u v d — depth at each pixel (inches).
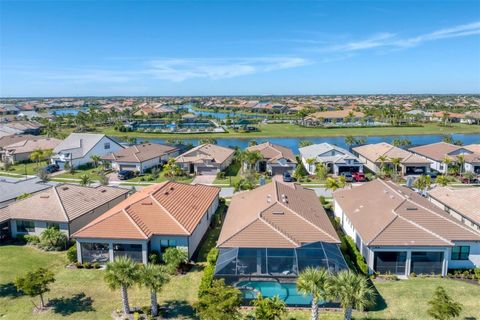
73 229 1662.2
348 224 1686.8
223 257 1258.6
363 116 6924.2
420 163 2891.2
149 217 1512.1
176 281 1306.6
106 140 3627.0
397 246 1310.3
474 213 1640.0
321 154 3070.9
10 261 1473.9
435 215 1438.2
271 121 7317.9
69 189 1889.8
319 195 2372.0
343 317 1076.5
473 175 2689.5
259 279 1203.2
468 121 6712.6
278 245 1280.8
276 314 968.9
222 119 7849.4
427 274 1341.0
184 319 1070.4
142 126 6707.7
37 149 3627.0
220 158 3171.8
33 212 1680.6
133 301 1171.3
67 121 7121.1
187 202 1739.7
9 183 2137.1
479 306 1119.0
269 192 1706.4
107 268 1074.7
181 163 3097.9
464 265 1375.5
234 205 1818.4
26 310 1123.3
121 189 2080.5
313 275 984.9
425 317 1066.7
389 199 1611.7
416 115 7111.2
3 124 5551.2
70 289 1252.5
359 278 991.0
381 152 3134.8
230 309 957.8
